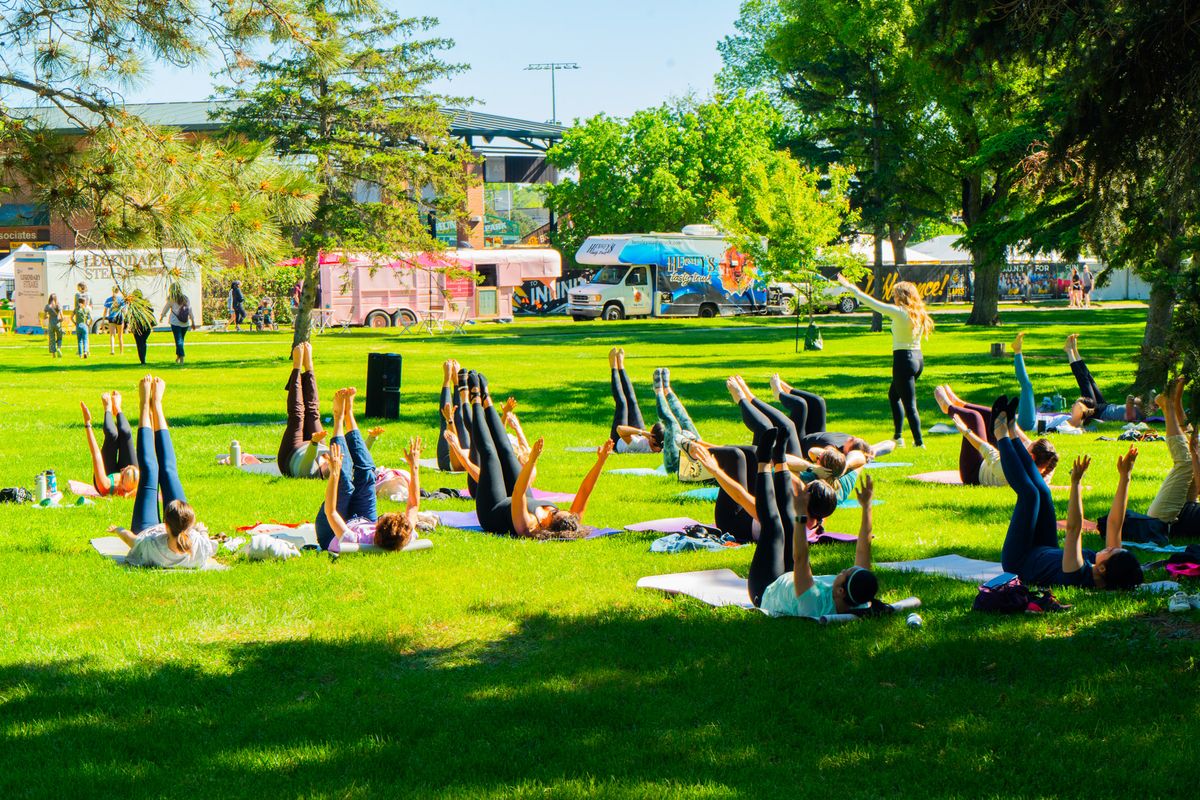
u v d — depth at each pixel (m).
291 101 30.33
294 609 8.20
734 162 67.69
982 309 48.50
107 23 11.20
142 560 9.41
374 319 51.03
